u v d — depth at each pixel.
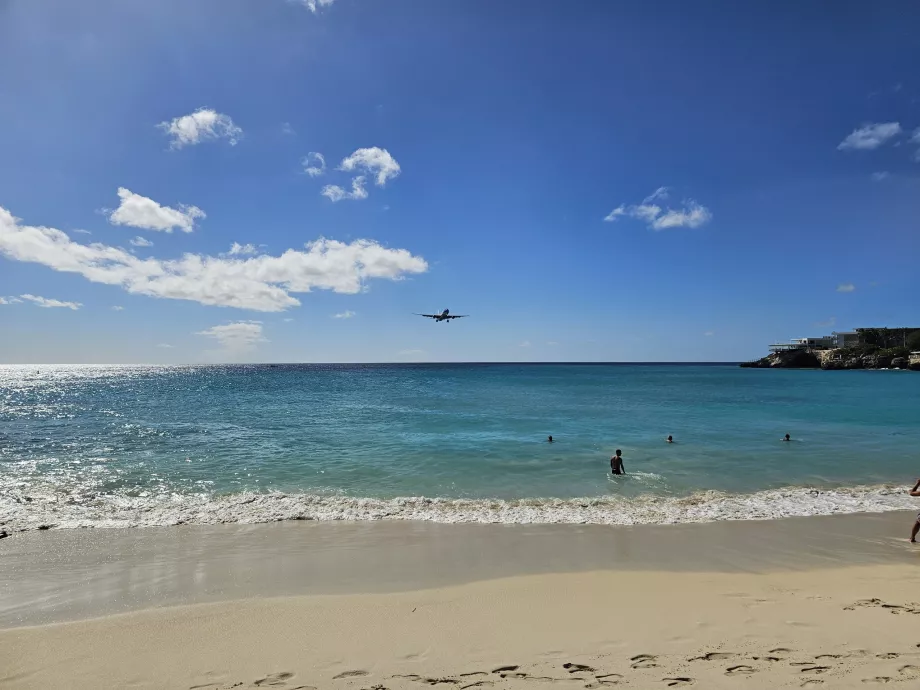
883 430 25.91
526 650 5.48
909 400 43.81
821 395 49.62
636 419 30.64
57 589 7.69
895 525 11.38
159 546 9.85
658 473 16.75
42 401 46.47
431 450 20.47
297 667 5.20
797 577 8.12
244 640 5.85
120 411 36.19
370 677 4.95
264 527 11.24
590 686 4.69
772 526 11.28
